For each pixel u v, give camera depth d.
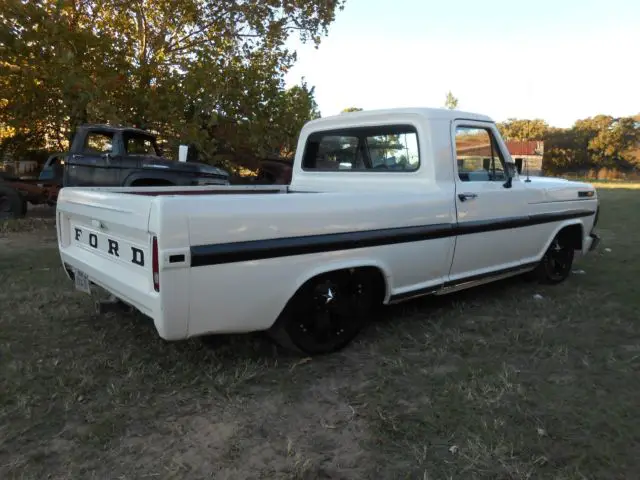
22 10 10.75
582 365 3.64
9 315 4.48
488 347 3.96
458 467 2.49
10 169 14.34
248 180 12.78
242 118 13.05
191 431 2.79
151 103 12.08
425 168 4.29
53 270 6.21
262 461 2.54
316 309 3.68
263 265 3.21
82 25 13.66
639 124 55.78
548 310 4.84
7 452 2.57
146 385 3.27
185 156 9.72
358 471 2.47
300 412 3.01
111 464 2.50
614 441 2.71
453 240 4.33
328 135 5.15
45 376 3.35
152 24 14.54
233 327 3.22
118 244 3.45
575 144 56.41
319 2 14.42
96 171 9.27
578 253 6.12
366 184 4.75
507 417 2.93
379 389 3.27
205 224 2.97
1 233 9.26
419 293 4.20
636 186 33.25
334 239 3.53
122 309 3.99
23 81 11.55
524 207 5.04
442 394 3.20
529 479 2.40
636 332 4.28
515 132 60.38
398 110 4.46
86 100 10.91
